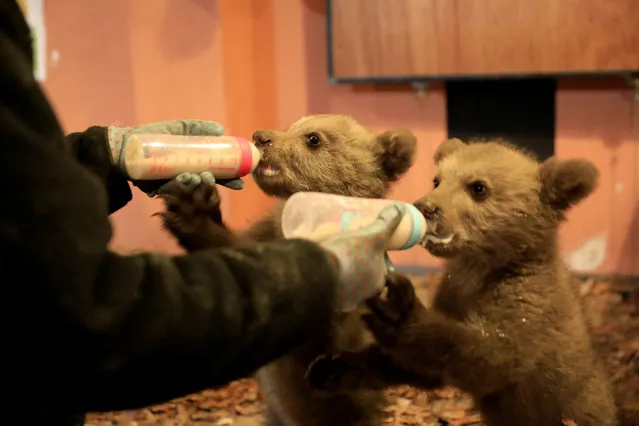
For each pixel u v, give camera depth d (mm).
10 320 969
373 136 2488
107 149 1842
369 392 2363
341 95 5359
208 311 1082
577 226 5234
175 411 3490
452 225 2062
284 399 2326
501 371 2004
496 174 2107
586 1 4656
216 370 1127
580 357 2180
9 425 1150
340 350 2012
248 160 1813
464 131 5203
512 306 2086
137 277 1058
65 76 5191
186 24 4969
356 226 1512
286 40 5344
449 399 3393
